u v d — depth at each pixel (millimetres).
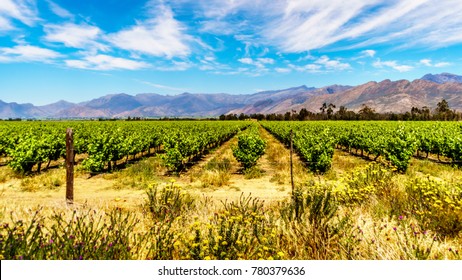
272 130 46219
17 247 3699
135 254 4219
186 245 4113
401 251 4215
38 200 8414
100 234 4406
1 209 6445
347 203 6516
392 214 5766
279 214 6051
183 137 17906
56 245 3797
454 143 15492
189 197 7562
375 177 8273
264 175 13445
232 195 9711
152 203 6664
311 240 4566
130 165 16297
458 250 4461
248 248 4188
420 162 16344
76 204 6984
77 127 38000
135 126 46281
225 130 36000
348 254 4234
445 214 5316
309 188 6844
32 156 12734
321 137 18703
